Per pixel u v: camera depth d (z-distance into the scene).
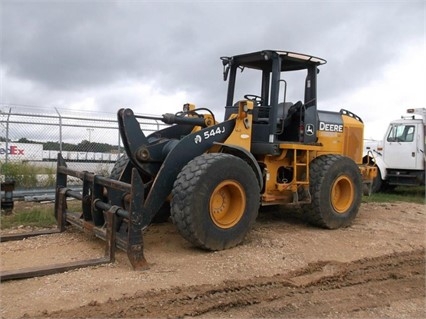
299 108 7.14
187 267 5.02
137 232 4.91
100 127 13.25
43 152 13.05
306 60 7.06
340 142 7.87
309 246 6.11
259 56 6.98
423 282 5.27
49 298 4.14
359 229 7.28
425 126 12.63
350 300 4.63
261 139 6.80
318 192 6.95
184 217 5.31
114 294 4.24
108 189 5.58
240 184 5.77
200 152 5.90
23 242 5.88
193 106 6.93
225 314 4.12
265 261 5.38
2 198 7.67
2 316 3.78
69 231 6.39
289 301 4.46
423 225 7.84
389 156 13.03
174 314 3.98
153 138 6.42
